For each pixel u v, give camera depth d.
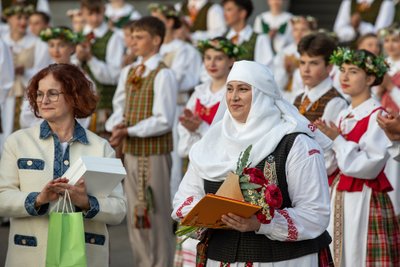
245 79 5.83
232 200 5.40
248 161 5.77
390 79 10.10
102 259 6.16
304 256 5.75
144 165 9.41
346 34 16.33
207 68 9.15
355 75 7.89
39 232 6.03
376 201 7.69
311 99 8.42
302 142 5.79
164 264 9.45
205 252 5.96
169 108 9.40
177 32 13.37
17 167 6.11
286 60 12.95
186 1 17.91
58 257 5.72
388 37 11.60
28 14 13.23
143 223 9.37
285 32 16.25
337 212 7.76
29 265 6.02
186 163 10.65
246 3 12.55
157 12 13.09
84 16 13.66
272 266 5.72
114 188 6.02
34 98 6.23
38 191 6.05
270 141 5.78
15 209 5.96
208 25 16.91
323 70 8.41
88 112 6.25
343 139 7.67
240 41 12.61
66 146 6.17
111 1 17.34
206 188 5.95
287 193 5.79
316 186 5.76
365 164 7.55
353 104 7.98
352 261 7.68
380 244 7.68
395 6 16.53
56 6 20.20
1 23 15.11
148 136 9.37
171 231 9.62
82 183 5.84
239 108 5.86
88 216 5.95
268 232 5.61
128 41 12.14
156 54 9.62
